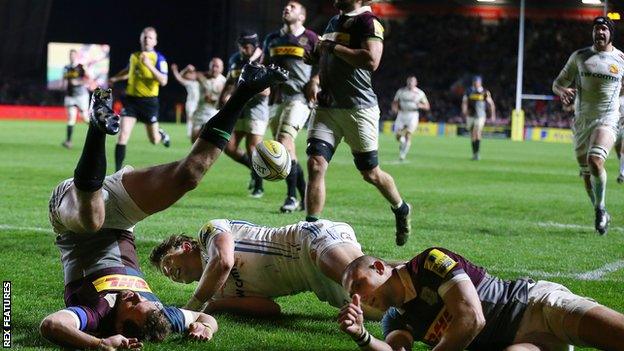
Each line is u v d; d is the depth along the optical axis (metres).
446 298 5.86
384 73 71.94
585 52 13.99
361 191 19.25
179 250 7.61
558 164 31.61
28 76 67.38
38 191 17.16
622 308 8.31
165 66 21.23
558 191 20.70
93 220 6.36
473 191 20.11
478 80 33.06
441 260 5.91
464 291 5.83
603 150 13.51
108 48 65.31
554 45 70.06
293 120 15.30
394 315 6.36
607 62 13.78
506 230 13.66
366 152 11.42
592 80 13.80
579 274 10.04
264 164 8.57
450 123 66.31
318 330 7.36
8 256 10.16
